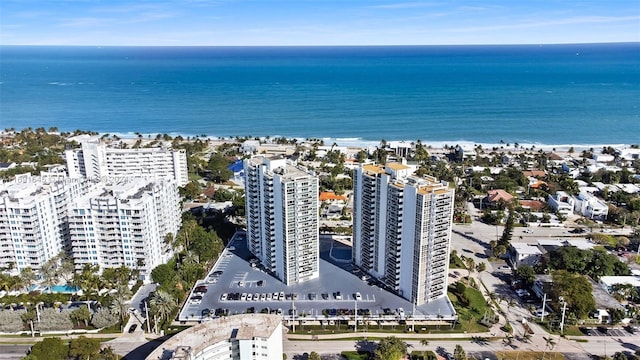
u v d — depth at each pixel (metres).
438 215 197.12
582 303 197.12
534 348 183.38
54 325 193.12
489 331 194.00
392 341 174.00
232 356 161.12
